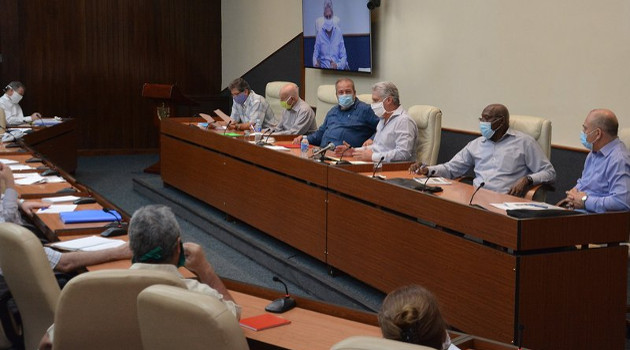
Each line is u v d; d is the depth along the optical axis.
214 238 6.44
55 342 2.24
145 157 10.81
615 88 5.53
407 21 7.56
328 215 4.95
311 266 5.22
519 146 4.80
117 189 8.61
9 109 8.80
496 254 3.46
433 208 3.92
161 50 10.98
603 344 3.52
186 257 2.68
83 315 2.20
